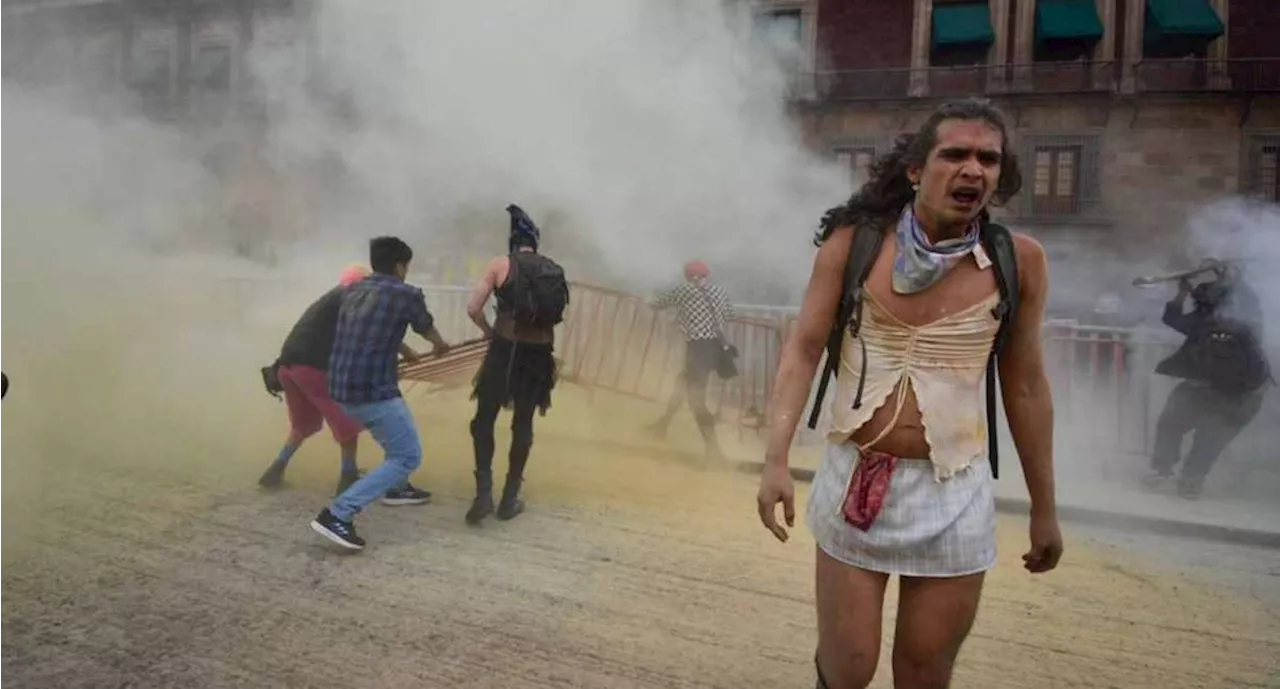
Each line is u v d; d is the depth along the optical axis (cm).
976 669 310
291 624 326
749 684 291
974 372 195
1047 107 1945
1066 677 305
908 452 196
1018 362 202
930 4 1975
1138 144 1903
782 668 303
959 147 181
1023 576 410
